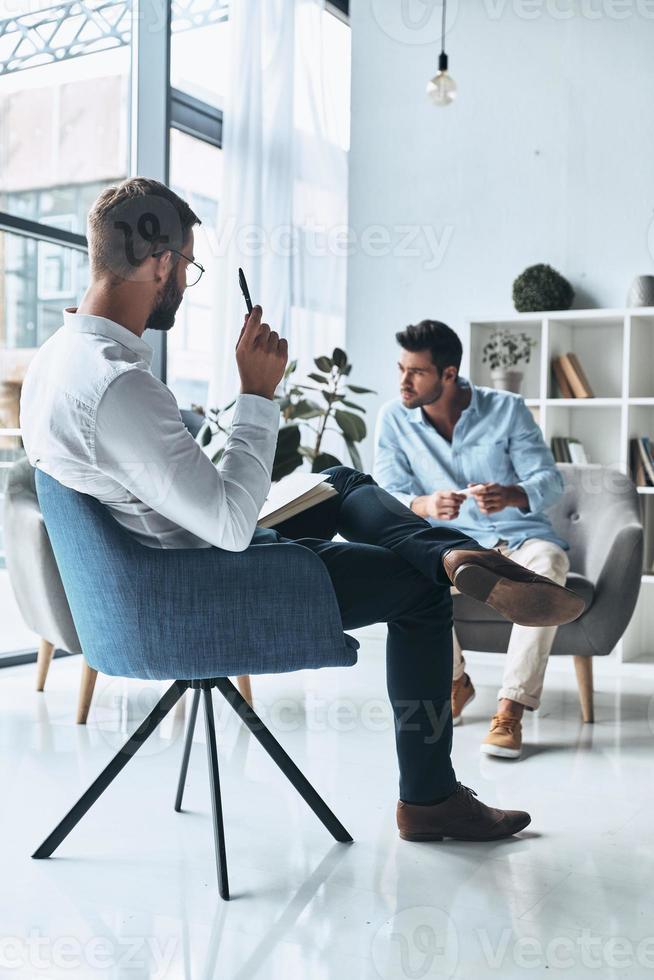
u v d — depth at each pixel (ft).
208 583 4.90
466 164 13.75
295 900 4.94
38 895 4.96
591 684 8.79
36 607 8.27
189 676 5.00
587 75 13.00
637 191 12.74
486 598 5.18
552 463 9.07
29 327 12.99
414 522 5.70
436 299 13.99
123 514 4.98
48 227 11.19
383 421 9.51
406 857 5.54
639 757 7.66
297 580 5.05
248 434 4.98
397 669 5.71
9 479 8.52
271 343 5.10
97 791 5.52
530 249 13.38
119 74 13.20
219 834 5.08
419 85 14.02
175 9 13.84
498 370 12.98
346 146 15.33
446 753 5.79
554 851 5.66
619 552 8.48
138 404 4.55
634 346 12.32
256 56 13.53
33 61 12.63
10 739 7.82
